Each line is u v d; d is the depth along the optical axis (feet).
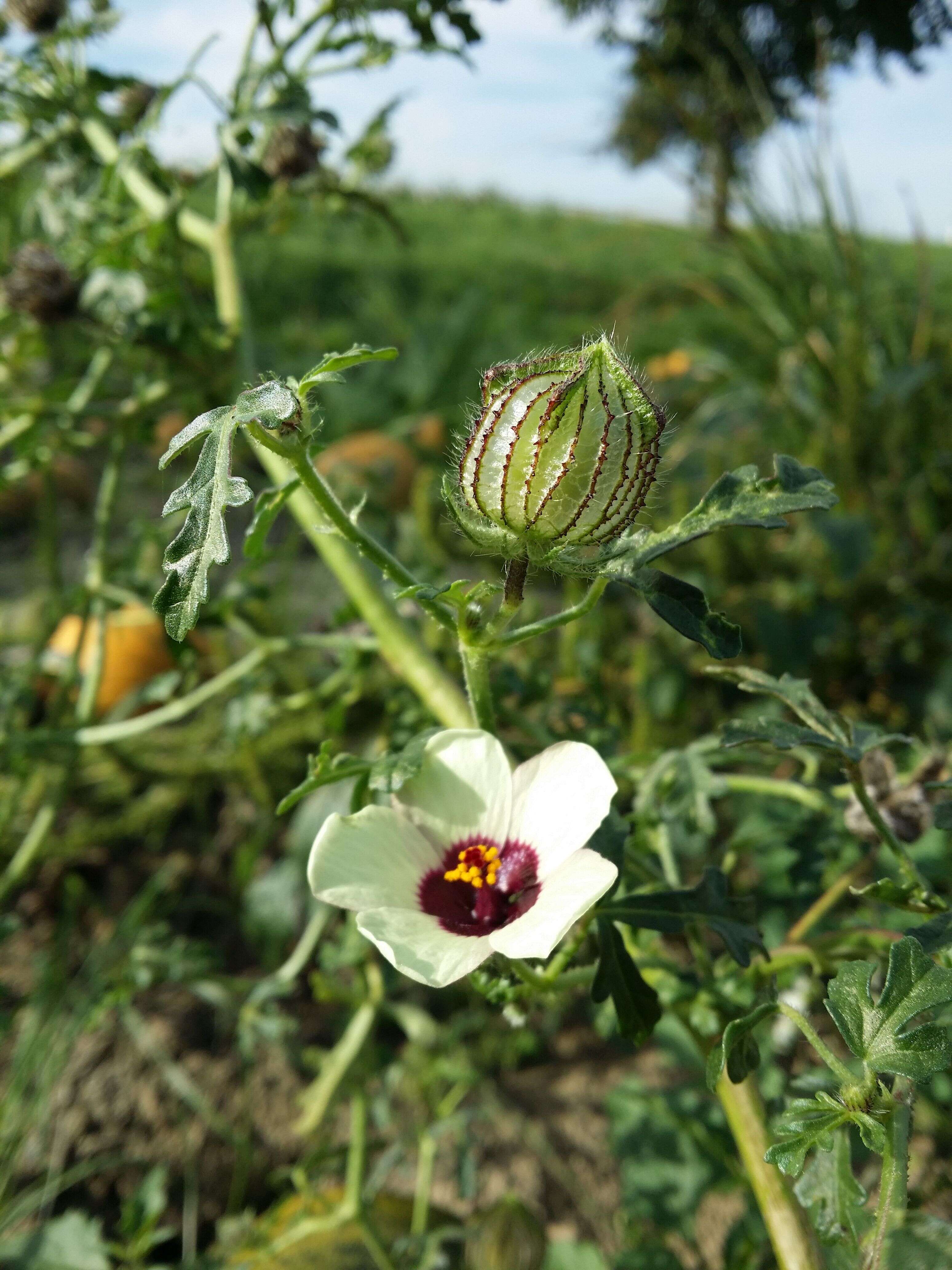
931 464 1.20
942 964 0.40
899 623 1.05
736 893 0.74
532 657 0.97
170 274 0.88
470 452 0.36
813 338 1.37
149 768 0.93
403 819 0.40
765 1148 0.43
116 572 0.89
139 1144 0.72
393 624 0.69
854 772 0.43
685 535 0.38
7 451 1.66
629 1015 0.41
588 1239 0.66
